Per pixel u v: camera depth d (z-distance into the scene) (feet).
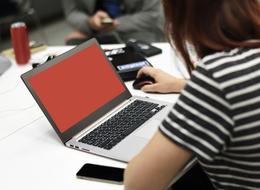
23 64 6.52
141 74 5.35
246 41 2.66
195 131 2.57
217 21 2.60
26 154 3.97
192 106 2.57
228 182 2.93
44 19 17.38
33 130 4.43
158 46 6.86
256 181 2.81
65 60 4.45
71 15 9.91
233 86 2.50
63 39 15.38
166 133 2.68
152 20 9.29
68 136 4.09
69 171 3.65
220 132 2.53
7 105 5.13
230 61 2.58
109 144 3.91
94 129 4.22
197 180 4.39
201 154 2.58
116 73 4.89
